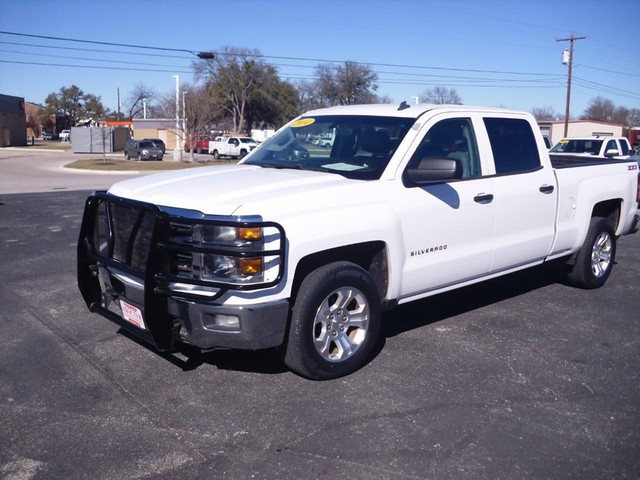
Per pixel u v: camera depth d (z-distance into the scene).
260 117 69.38
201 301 4.16
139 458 3.64
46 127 109.38
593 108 84.31
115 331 5.71
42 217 13.09
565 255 6.94
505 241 5.93
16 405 4.27
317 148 5.64
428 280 5.29
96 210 4.93
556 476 3.52
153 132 68.56
